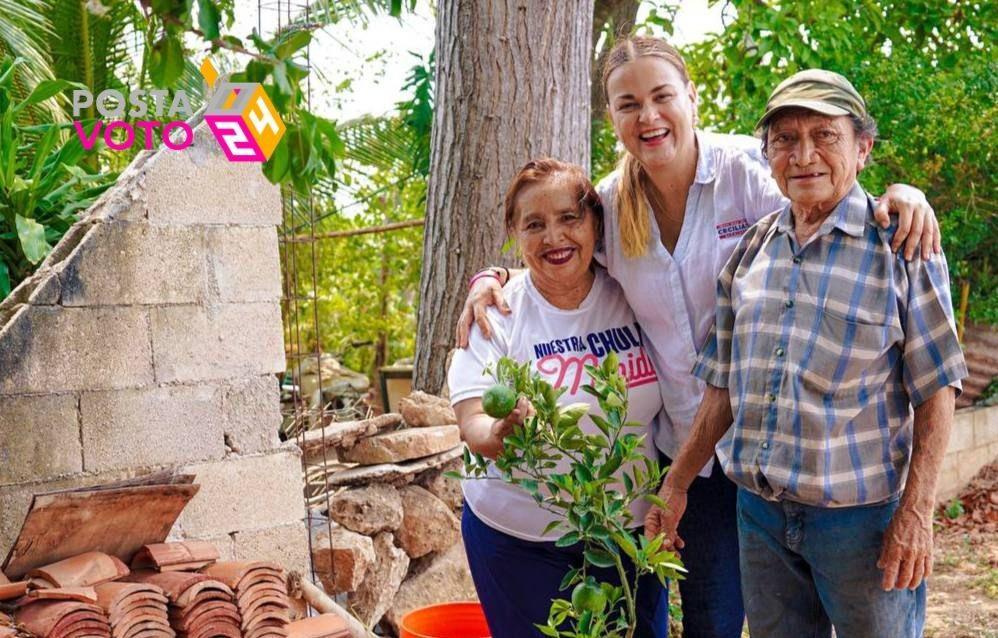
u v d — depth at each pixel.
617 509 2.52
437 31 5.80
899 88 8.05
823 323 2.59
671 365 3.12
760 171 3.01
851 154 2.60
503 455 2.60
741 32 8.16
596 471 2.63
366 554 4.28
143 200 3.64
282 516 3.97
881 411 2.60
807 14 7.87
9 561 3.06
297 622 3.48
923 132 8.05
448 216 5.64
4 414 3.35
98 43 7.45
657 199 3.12
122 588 2.95
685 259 3.05
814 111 2.54
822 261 2.62
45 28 6.82
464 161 5.59
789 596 2.82
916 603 2.73
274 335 3.97
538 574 3.07
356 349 12.52
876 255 2.58
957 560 7.02
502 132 5.53
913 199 2.60
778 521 2.73
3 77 4.46
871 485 2.58
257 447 3.92
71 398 3.48
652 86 2.91
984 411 8.88
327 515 4.41
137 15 6.20
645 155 2.95
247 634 3.19
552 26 5.55
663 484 2.99
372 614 4.37
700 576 3.29
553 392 2.51
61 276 3.46
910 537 2.53
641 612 3.13
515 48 5.51
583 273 3.08
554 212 2.97
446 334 5.65
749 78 8.08
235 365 3.87
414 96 8.47
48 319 3.43
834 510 2.62
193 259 3.76
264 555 3.92
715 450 2.87
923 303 2.54
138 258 3.62
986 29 8.52
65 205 4.37
